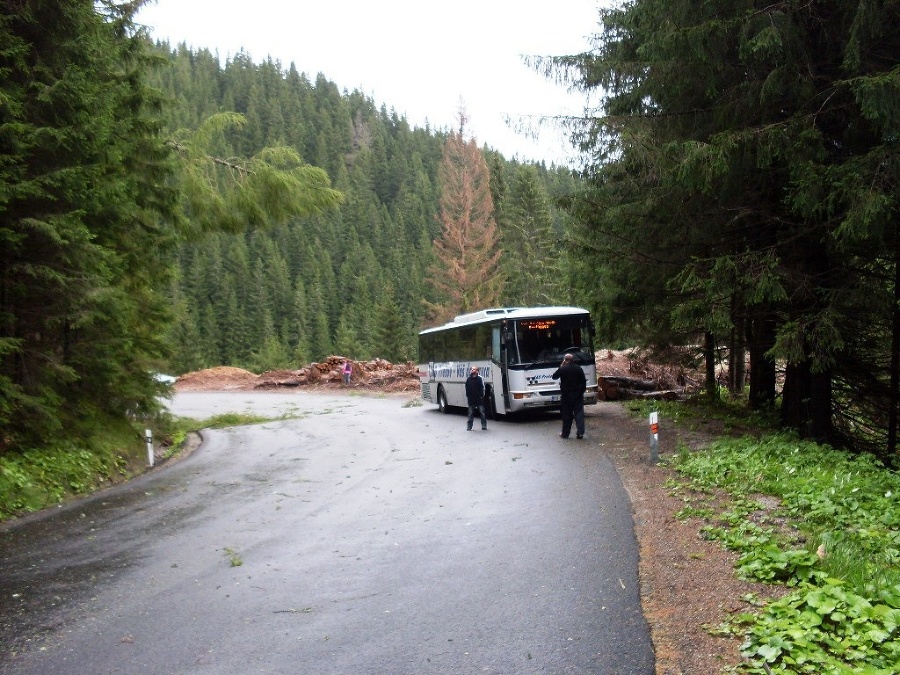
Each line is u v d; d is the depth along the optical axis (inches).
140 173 599.2
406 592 239.0
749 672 167.5
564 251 694.5
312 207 682.2
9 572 280.2
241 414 1139.3
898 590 204.1
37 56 450.0
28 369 464.8
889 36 428.8
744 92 481.7
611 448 543.2
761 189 511.8
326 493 430.9
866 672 157.6
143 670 185.5
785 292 460.4
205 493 450.6
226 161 663.1
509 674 174.2
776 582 225.1
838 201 413.7
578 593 228.8
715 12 466.6
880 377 580.1
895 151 395.5
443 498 393.7
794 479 366.6
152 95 616.1
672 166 496.1
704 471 408.8
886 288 465.1
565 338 781.3
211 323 3996.1
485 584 242.8
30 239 432.5
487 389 824.3
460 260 2102.6
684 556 261.0
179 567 281.9
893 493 347.9
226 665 186.7
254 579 261.7
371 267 5162.4
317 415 1072.8
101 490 474.9
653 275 666.2
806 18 446.0
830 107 443.8
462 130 2142.0
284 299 4667.8
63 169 421.7
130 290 634.2
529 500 375.2
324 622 215.2
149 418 713.0
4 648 202.2
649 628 197.5
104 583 263.1
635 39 627.2
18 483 407.8
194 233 678.5
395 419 935.7
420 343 1138.0
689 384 1079.0
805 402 564.7
